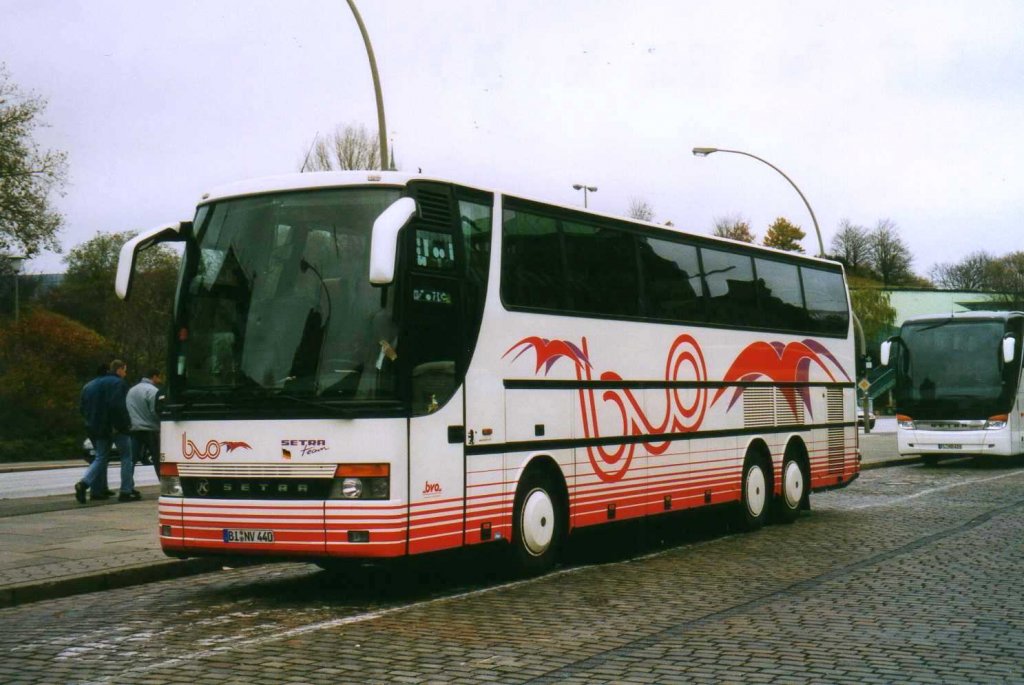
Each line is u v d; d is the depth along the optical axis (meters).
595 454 12.52
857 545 13.88
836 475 18.55
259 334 10.05
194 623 9.17
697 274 14.94
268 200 10.38
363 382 9.64
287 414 9.77
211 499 10.03
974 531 15.18
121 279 10.26
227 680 7.08
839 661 7.46
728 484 15.32
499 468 10.94
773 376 16.66
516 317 11.33
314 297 9.95
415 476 9.77
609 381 12.84
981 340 30.09
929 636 8.29
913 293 102.50
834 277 19.12
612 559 13.12
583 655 7.69
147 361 62.78
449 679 7.03
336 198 10.12
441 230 10.40
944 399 30.17
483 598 10.25
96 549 12.80
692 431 14.50
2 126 46.34
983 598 9.94
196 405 10.17
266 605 10.08
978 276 111.75
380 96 19.17
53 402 46.94
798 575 11.43
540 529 11.61
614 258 13.17
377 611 9.62
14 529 14.56
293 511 9.67
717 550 13.77
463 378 10.48
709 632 8.48
